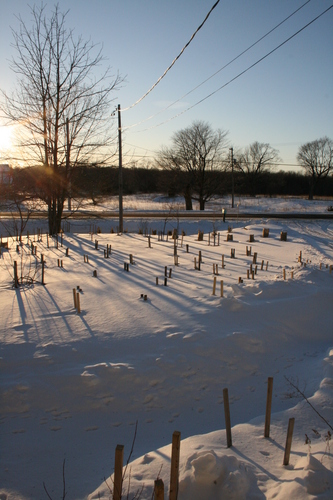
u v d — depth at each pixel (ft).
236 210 135.64
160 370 20.17
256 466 12.21
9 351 20.93
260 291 28.99
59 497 13.35
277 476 11.55
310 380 20.39
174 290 31.45
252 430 14.79
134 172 193.47
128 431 17.28
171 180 144.05
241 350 22.63
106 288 32.40
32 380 18.79
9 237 69.46
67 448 15.99
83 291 31.55
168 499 10.42
